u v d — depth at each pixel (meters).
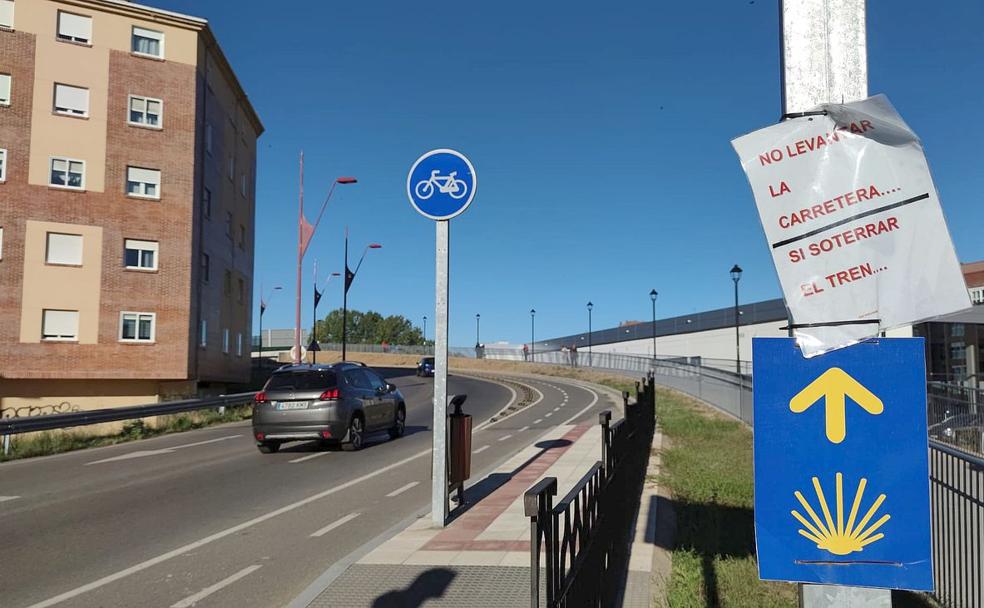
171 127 33.19
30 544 7.86
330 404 15.30
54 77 31.03
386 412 17.73
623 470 6.52
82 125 31.41
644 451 11.19
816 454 2.60
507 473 11.83
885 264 2.56
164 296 32.59
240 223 42.94
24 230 30.23
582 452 14.30
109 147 31.84
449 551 6.94
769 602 5.66
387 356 97.06
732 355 52.56
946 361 25.92
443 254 8.30
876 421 2.56
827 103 2.67
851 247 2.59
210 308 36.69
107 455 16.09
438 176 8.30
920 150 2.56
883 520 2.54
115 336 31.55
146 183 32.66
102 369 31.22
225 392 39.53
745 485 10.68
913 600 6.08
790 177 2.64
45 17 31.02
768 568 2.61
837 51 2.74
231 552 7.45
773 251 2.64
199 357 34.69
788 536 2.60
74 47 31.44
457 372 72.69
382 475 12.48
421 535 7.62
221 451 16.41
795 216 2.63
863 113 2.58
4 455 15.69
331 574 6.28
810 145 2.64
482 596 5.65
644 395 11.55
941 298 2.52
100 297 31.33
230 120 40.44
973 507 5.25
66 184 31.06
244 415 26.67
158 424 22.16
